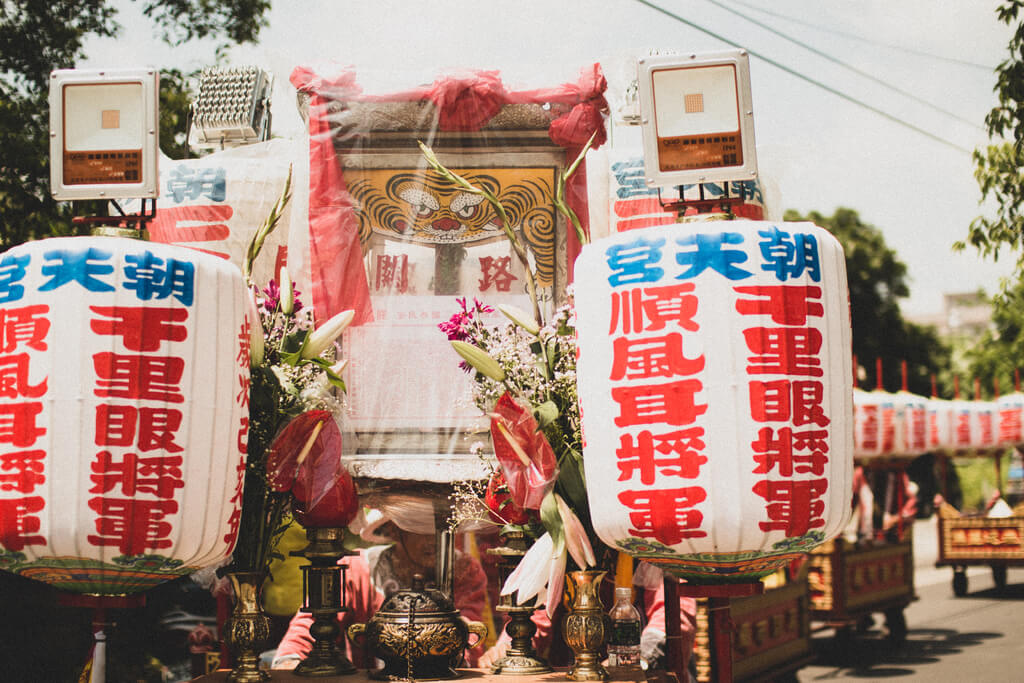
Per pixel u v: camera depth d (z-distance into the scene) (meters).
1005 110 4.48
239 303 2.17
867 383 19.78
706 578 2.15
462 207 2.54
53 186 2.21
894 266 20.36
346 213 2.53
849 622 8.56
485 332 2.39
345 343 2.53
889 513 10.29
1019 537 12.01
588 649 2.28
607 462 2.07
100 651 2.17
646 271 2.02
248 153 3.06
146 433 2.00
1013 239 4.64
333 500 2.40
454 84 2.49
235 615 2.37
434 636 2.28
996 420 9.22
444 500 2.54
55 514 1.98
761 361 1.98
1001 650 9.29
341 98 2.53
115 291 2.00
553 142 2.54
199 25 5.21
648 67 2.19
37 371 1.99
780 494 1.98
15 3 4.56
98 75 2.21
